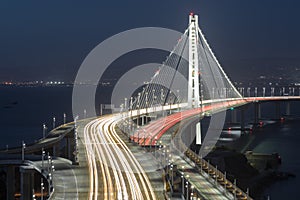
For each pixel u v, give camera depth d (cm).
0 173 11319
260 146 17850
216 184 7838
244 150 16762
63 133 12525
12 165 9194
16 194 10269
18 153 10319
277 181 12294
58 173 7825
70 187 6888
